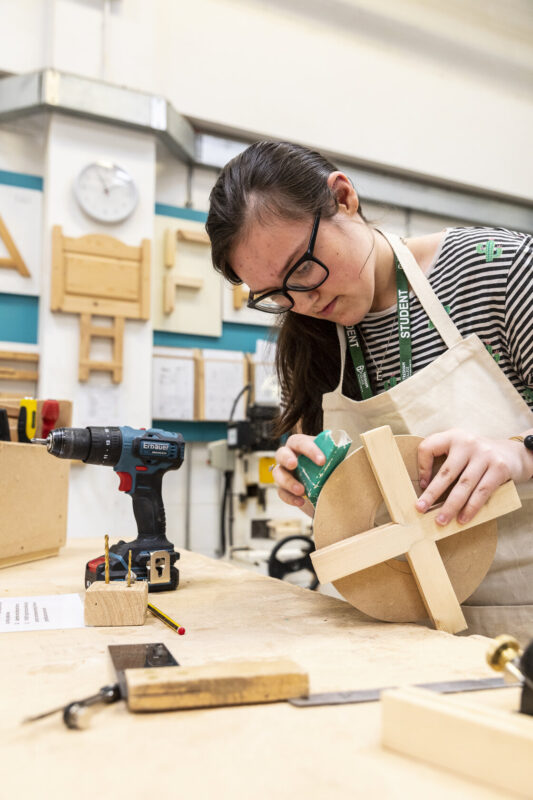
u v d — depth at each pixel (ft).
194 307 10.99
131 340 10.03
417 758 1.38
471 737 1.30
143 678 1.67
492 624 3.16
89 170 9.69
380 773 1.32
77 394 9.62
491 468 2.60
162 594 3.27
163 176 10.99
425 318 3.34
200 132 11.14
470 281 3.20
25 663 2.08
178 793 1.23
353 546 2.56
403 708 1.41
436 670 1.97
